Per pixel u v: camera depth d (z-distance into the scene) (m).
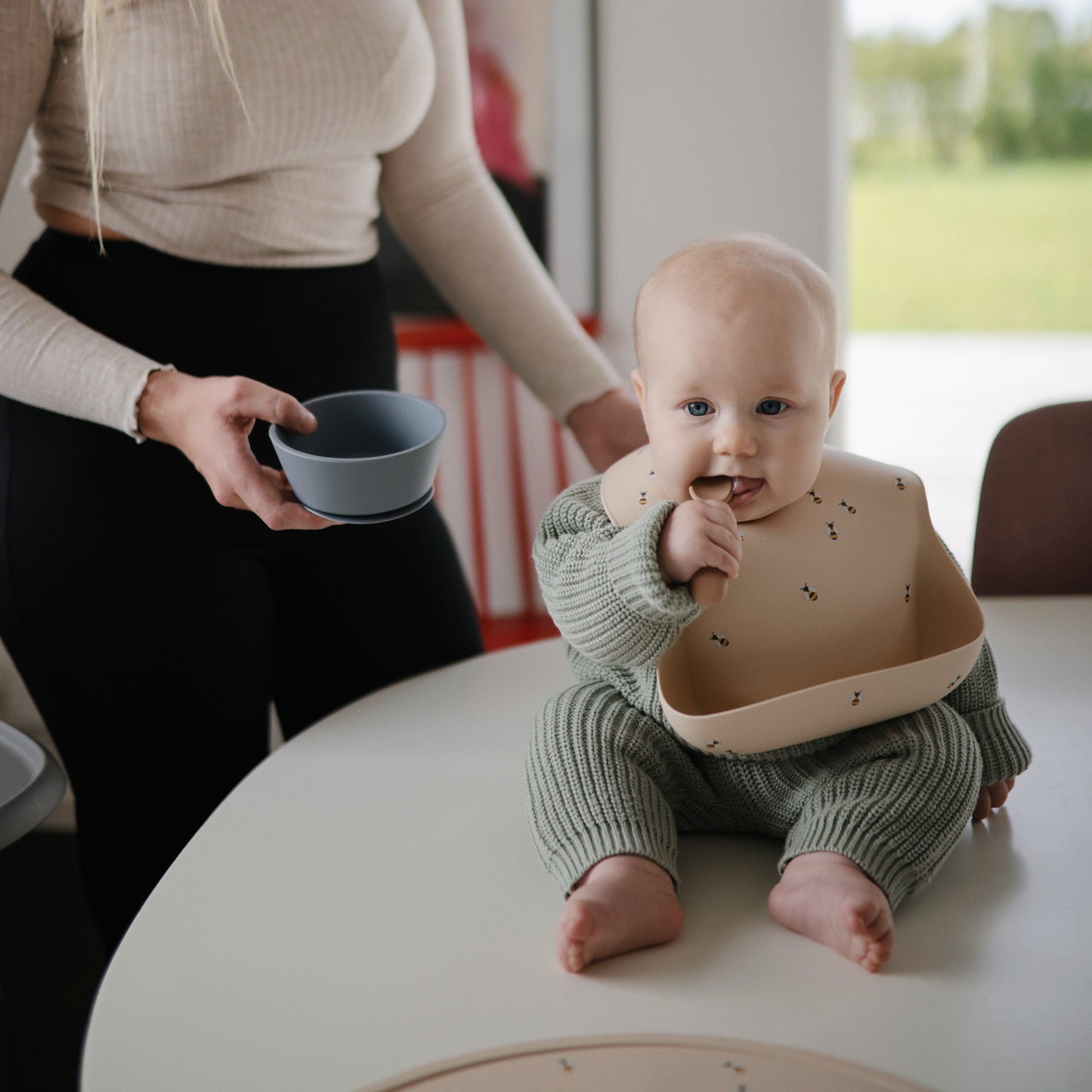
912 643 0.74
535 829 0.66
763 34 2.21
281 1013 0.54
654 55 2.23
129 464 0.89
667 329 0.68
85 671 0.92
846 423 2.55
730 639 0.71
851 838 0.63
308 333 0.97
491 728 0.86
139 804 0.95
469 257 1.11
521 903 0.64
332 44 0.89
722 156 2.28
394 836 0.71
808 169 2.27
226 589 0.93
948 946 0.59
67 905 1.69
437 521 1.09
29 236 2.01
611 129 2.27
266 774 0.80
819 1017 0.54
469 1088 0.50
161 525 0.90
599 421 1.10
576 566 0.68
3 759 0.73
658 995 0.56
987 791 0.73
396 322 2.33
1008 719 0.74
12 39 0.81
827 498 0.73
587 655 0.68
